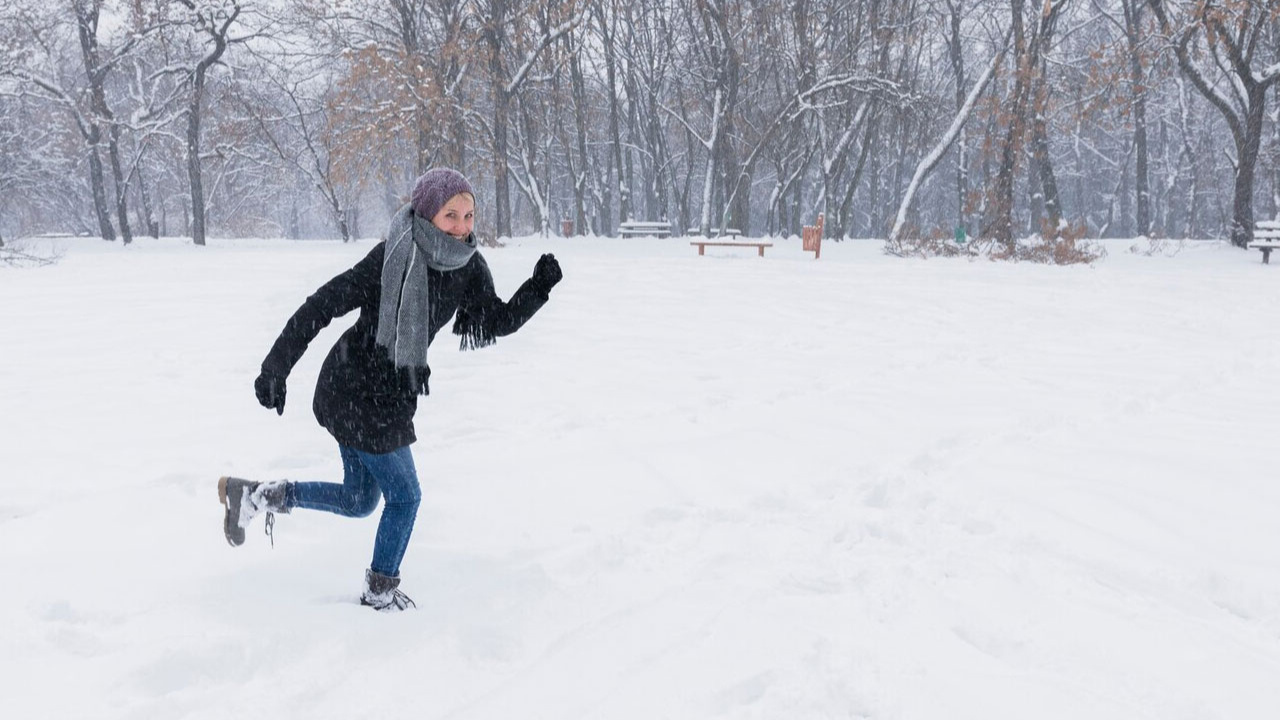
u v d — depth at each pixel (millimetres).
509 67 34250
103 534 3881
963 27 41281
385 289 2951
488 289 3227
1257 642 3049
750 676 2766
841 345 8891
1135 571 3594
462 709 2590
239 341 8766
